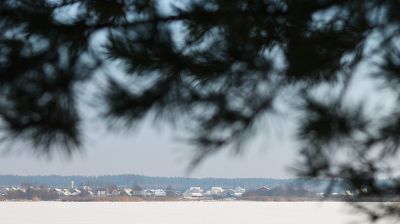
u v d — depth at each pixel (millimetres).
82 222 53531
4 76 3215
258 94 3182
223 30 2986
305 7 2977
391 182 3451
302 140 3209
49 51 3234
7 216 61750
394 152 3223
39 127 3158
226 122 3188
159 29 3105
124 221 54500
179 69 3123
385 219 3955
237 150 3238
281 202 109188
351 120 3109
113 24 3252
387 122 3139
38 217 60469
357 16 2945
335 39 2965
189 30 3092
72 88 3205
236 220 55875
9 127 3146
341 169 3371
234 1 3008
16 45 3191
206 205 94375
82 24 3232
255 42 3008
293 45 3012
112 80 3182
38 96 3188
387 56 3047
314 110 3135
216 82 3168
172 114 3238
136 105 3162
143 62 3066
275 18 3066
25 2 3184
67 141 3150
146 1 3084
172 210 75312
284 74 3092
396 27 2930
